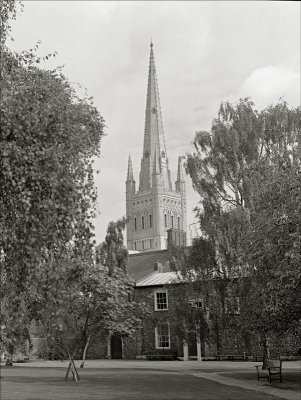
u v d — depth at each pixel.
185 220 165.62
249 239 25.05
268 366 26.52
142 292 55.06
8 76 12.26
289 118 36.81
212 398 20.14
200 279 34.56
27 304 12.31
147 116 169.12
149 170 163.88
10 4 14.24
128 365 43.28
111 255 45.31
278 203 22.92
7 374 34.91
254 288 25.09
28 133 10.72
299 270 19.88
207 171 37.47
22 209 10.97
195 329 34.78
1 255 11.50
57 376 32.69
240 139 36.59
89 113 12.55
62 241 11.12
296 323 23.58
